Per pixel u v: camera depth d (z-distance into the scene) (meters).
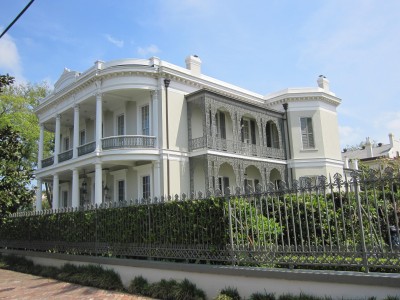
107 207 11.12
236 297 6.95
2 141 11.07
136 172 20.50
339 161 25.58
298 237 7.50
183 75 19.98
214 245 7.76
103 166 21.20
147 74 19.08
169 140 19.03
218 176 20.16
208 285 7.57
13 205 11.10
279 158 23.83
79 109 22.44
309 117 24.84
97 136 19.11
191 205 8.41
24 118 29.61
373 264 5.62
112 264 10.09
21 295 9.28
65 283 10.58
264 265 6.98
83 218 12.00
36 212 15.17
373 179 5.83
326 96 25.20
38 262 13.98
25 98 31.91
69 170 21.77
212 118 19.89
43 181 27.31
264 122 23.34
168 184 18.52
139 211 9.83
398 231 5.52
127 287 9.30
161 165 18.59
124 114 21.41
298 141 24.39
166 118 19.12
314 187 6.45
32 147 30.22
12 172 11.14
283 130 24.80
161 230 9.06
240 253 7.25
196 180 20.20
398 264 5.37
